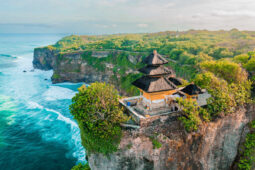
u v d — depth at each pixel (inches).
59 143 1688.0
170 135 855.1
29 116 2224.4
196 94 941.2
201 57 2997.0
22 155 1529.3
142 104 962.7
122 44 6028.5
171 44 4677.7
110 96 892.0
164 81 866.8
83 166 1139.9
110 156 842.8
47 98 2918.3
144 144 823.7
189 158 903.1
